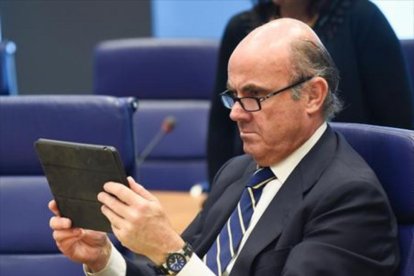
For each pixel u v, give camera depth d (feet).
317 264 9.86
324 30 14.97
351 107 15.03
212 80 22.84
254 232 10.89
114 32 32.83
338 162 10.90
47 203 14.33
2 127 14.37
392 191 11.00
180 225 17.13
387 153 11.10
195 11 32.27
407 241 10.62
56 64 33.42
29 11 33.17
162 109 22.88
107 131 14.11
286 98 10.73
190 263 10.13
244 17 16.22
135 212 9.84
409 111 15.19
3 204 14.39
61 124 14.20
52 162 10.39
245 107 10.89
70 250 11.36
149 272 12.38
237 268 10.80
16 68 33.32
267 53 10.67
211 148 17.62
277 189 11.34
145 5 32.48
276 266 10.52
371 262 10.03
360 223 10.15
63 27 33.12
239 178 12.72
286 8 15.25
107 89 23.12
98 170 10.02
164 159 22.84
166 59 22.80
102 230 10.67
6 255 14.35
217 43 22.97
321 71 10.85
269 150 11.10
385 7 28.12
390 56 14.90
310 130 11.12
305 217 10.53
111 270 11.87
